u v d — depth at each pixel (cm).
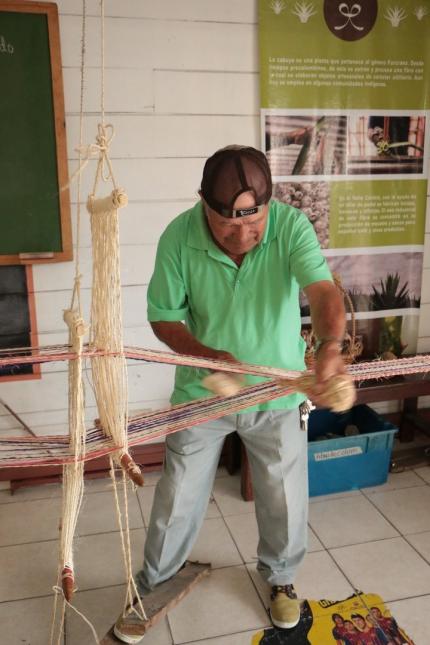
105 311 103
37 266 229
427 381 252
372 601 181
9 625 173
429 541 211
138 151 228
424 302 280
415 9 239
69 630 171
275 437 157
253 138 238
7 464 103
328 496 242
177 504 163
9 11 201
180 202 237
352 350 257
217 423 157
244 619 175
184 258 145
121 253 236
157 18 218
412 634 169
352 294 266
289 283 144
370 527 220
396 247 265
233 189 121
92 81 218
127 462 108
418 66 245
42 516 229
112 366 106
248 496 236
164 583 180
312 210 250
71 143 221
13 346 233
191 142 232
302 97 236
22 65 207
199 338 154
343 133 244
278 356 150
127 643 162
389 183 256
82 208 228
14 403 241
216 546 208
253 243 135
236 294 145
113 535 216
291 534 168
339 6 230
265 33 226
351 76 239
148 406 255
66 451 109
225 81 229
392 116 248
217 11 222
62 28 211
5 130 210
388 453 245
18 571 197
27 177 216
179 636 168
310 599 183
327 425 273
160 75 223
